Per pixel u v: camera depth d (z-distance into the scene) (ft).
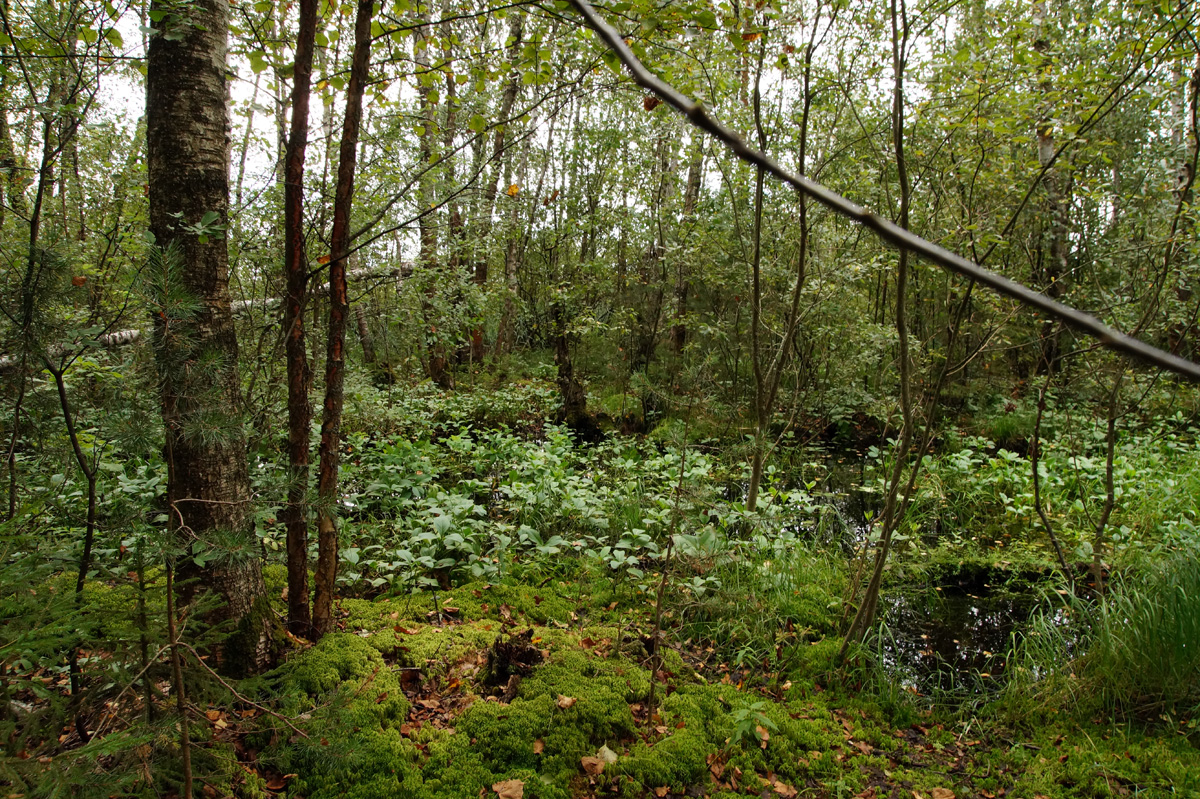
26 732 5.72
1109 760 9.72
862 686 11.57
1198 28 11.49
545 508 17.80
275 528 14.65
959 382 32.53
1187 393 27.71
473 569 13.94
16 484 7.66
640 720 9.82
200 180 8.48
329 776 8.11
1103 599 12.23
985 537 18.98
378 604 12.51
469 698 9.84
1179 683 10.59
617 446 26.17
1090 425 25.02
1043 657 12.03
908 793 9.07
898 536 15.69
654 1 6.68
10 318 6.72
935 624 14.37
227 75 8.95
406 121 16.03
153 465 15.11
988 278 1.19
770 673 11.91
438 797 7.95
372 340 32.35
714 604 11.36
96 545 9.14
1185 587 11.62
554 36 11.21
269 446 13.66
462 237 22.50
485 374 36.24
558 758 8.72
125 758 6.24
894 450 24.27
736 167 22.72
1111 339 1.09
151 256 6.61
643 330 36.96
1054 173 20.29
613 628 12.50
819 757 9.63
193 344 6.88
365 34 9.83
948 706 11.39
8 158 11.25
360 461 20.57
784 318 26.61
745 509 17.70
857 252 23.76
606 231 36.83
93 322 8.59
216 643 8.85
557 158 38.42
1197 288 20.38
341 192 9.86
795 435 31.14
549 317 38.73
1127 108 26.40
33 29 9.87
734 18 8.50
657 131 28.22
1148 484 20.03
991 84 13.10
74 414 7.45
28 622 5.62
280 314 15.39
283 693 8.64
